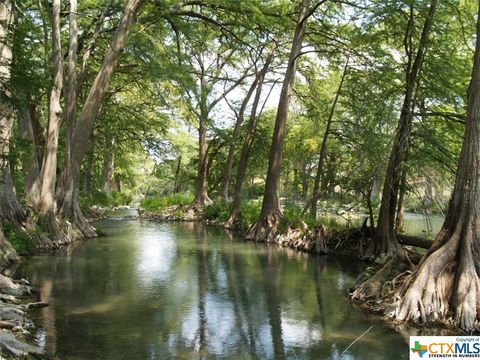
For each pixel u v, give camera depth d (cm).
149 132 3192
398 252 1060
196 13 2191
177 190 4653
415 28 1533
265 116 3453
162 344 742
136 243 1911
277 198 2103
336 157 2297
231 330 821
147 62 2120
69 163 1934
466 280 846
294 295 1077
